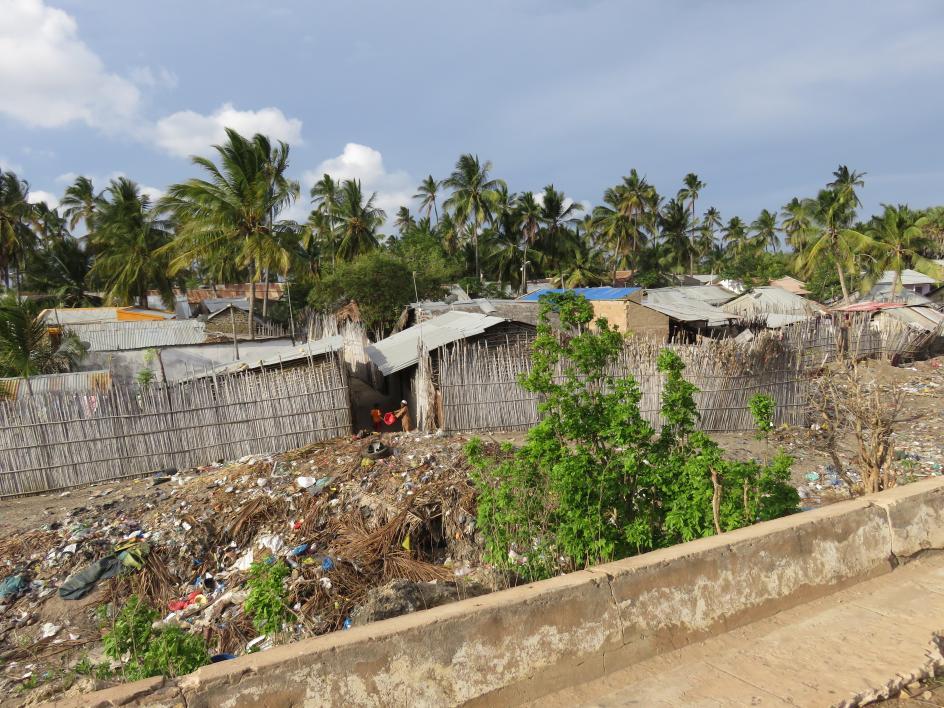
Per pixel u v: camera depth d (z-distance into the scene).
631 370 15.48
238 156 30.02
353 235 48.50
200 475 13.48
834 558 4.27
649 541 5.17
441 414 15.88
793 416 16.08
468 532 9.32
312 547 9.40
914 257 36.59
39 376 20.44
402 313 34.22
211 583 9.23
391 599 5.78
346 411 15.27
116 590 8.99
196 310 42.56
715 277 58.00
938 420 15.80
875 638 3.57
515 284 59.81
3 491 13.34
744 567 3.91
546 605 3.28
